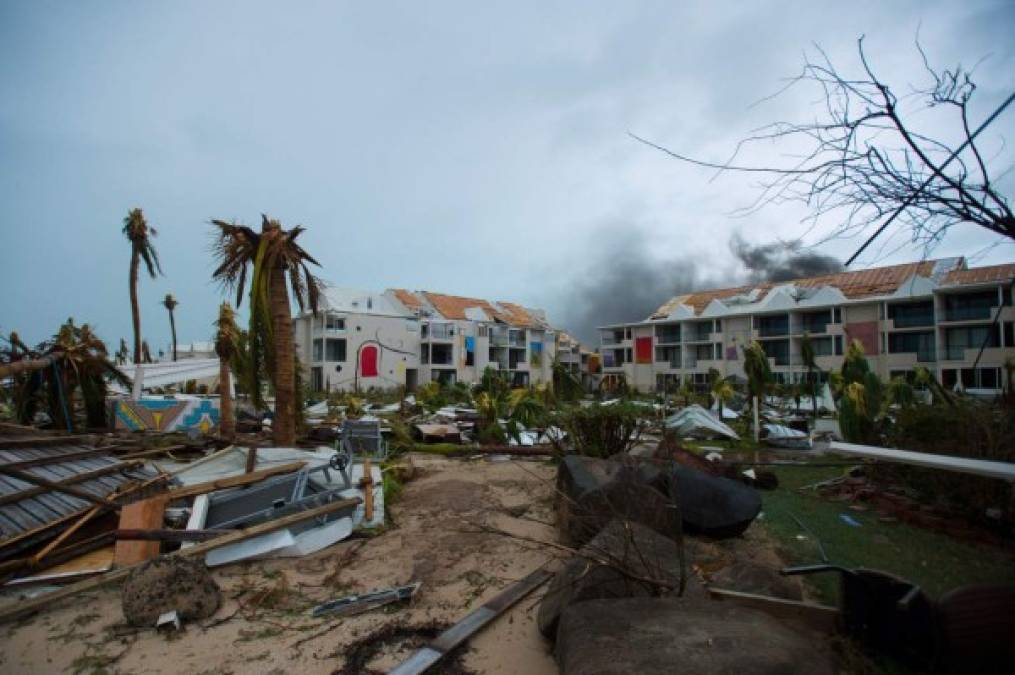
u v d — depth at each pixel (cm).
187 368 1958
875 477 923
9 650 414
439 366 5500
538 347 6391
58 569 549
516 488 980
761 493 940
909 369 3647
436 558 605
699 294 5328
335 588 530
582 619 330
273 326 1126
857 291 4022
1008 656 309
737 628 311
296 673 381
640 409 992
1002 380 3056
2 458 700
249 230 1132
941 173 242
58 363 1440
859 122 254
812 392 2847
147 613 449
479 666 386
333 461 803
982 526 687
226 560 583
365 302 5428
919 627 347
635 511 566
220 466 990
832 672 280
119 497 741
